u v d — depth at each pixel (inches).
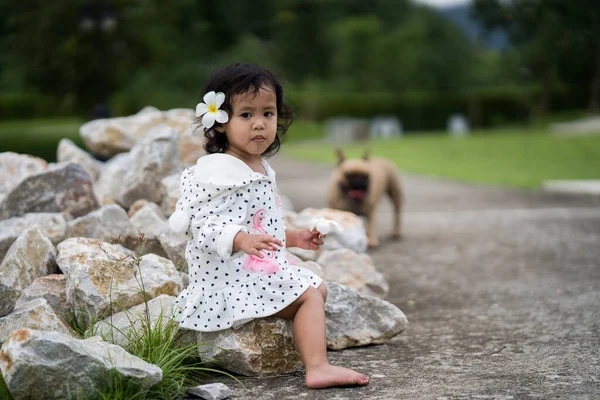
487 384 120.3
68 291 140.2
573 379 122.3
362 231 211.8
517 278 224.1
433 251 280.7
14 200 182.2
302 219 207.9
